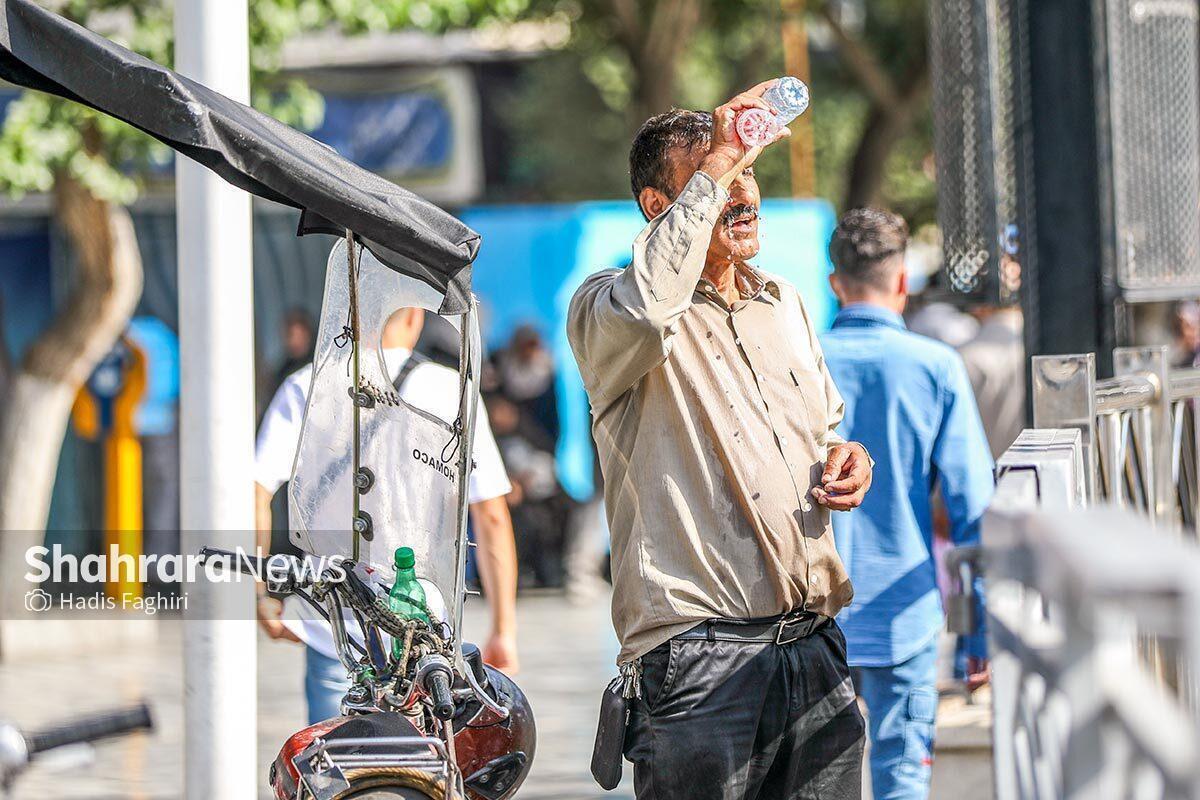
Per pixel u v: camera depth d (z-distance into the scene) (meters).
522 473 53.62
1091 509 8.71
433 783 11.40
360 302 13.17
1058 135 21.33
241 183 12.92
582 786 25.86
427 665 12.05
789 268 49.78
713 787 12.71
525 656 39.34
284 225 56.72
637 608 12.91
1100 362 21.34
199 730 17.64
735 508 12.88
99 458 55.00
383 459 13.02
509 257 54.16
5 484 42.94
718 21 65.19
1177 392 18.14
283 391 18.64
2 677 38.38
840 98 78.69
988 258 23.30
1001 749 9.95
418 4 39.25
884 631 16.84
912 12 64.94
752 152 12.62
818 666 13.30
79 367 43.44
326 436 13.22
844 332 17.47
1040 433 13.07
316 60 67.56
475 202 62.53
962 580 12.92
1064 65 21.30
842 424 17.14
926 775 16.92
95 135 38.59
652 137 13.59
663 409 13.01
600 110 80.69
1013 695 9.89
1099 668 7.29
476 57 69.25
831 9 64.50
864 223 17.55
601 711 13.27
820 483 13.23
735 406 13.02
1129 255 21.41
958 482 16.95
